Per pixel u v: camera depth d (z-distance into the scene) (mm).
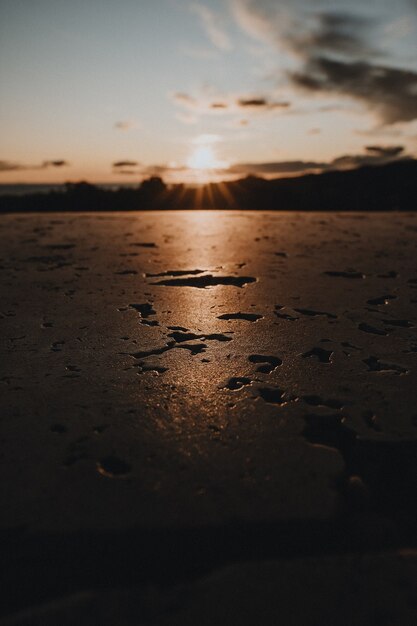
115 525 122
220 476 140
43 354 227
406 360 218
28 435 160
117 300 317
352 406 179
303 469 143
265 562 111
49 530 120
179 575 109
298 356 223
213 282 366
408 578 106
